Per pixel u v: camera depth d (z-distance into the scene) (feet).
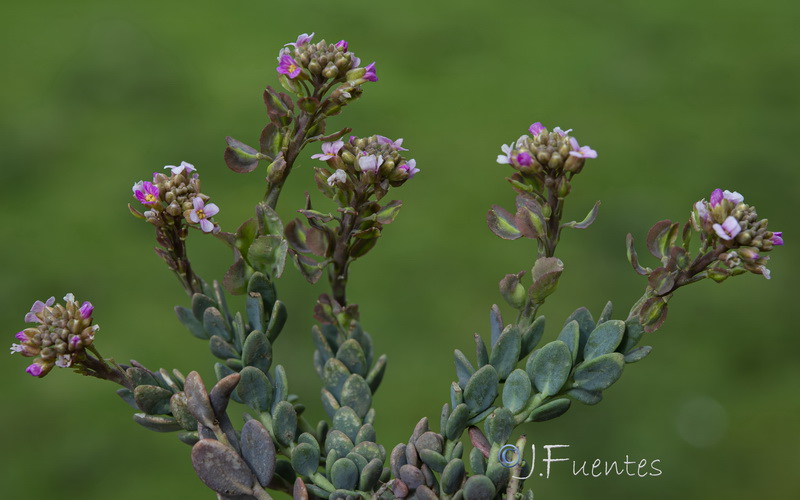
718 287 3.80
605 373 1.07
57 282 3.52
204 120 4.49
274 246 1.11
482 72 5.07
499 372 1.08
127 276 3.59
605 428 3.11
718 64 5.30
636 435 3.09
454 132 4.48
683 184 4.21
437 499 1.05
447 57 5.22
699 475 2.93
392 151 1.10
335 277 1.13
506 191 4.06
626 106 4.85
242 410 2.77
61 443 3.01
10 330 3.34
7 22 5.51
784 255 3.92
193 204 1.10
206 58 5.07
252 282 1.11
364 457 1.07
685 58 5.36
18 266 3.62
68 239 3.77
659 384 3.32
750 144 4.56
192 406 1.05
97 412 3.14
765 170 4.33
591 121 4.68
